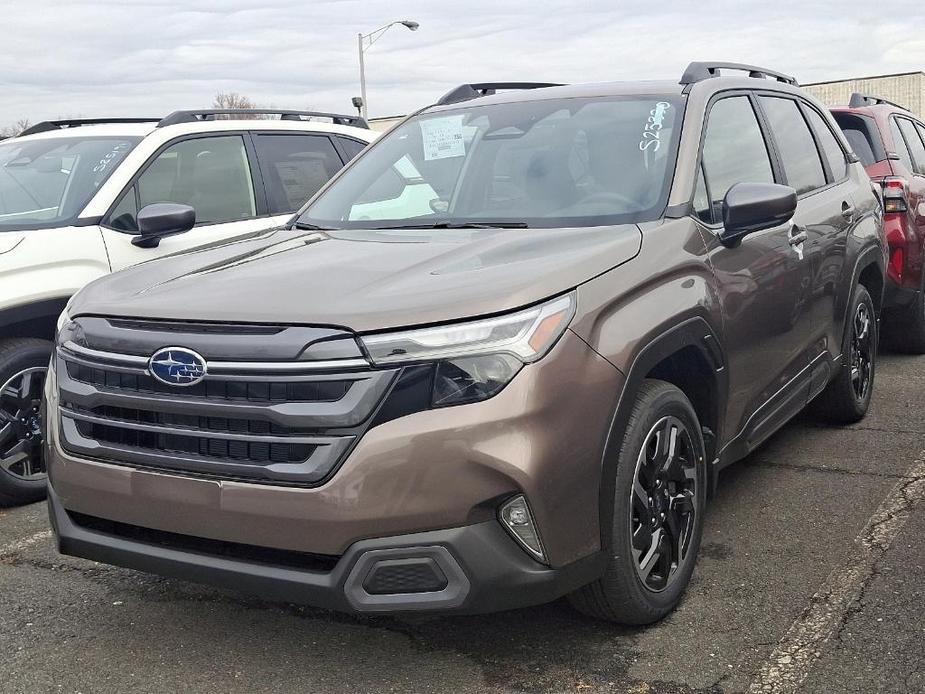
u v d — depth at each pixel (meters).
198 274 3.22
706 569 3.64
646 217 3.49
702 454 3.40
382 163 4.32
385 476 2.58
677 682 2.86
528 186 3.79
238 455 2.72
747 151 4.23
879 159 7.14
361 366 2.61
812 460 4.88
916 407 5.80
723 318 3.48
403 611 2.64
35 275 4.66
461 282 2.79
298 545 2.65
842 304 4.89
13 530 4.39
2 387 4.61
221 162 5.73
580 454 2.76
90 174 5.23
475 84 4.78
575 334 2.78
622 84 4.27
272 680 2.97
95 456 2.94
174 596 3.60
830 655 2.96
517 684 2.89
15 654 3.18
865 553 3.72
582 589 3.01
